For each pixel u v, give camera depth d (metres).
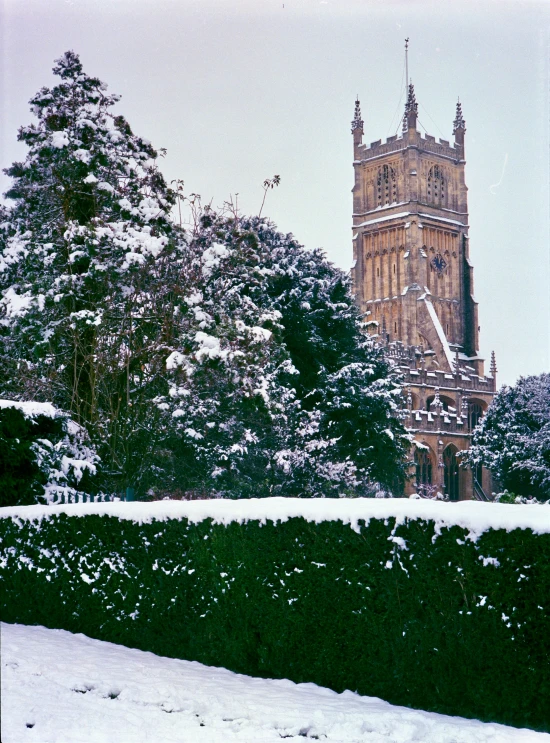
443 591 8.11
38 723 7.26
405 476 46.25
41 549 12.46
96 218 25.33
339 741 7.17
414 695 8.27
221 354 25.00
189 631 10.38
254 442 31.31
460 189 132.25
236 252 28.45
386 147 129.25
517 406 79.19
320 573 9.12
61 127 27.67
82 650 10.55
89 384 25.61
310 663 9.17
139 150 28.75
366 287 129.00
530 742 7.11
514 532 7.72
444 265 129.12
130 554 11.17
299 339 40.03
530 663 7.56
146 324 26.92
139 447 26.72
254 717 7.79
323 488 35.69
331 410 40.28
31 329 25.12
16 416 16.48
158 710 7.96
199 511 10.41
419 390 105.19
